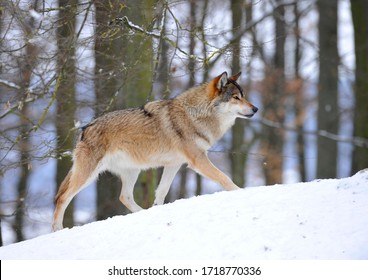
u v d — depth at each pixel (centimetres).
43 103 2489
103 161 1977
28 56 2114
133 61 2162
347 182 1485
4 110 2348
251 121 3834
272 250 1230
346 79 4503
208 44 2012
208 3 3061
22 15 1894
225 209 1434
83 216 3919
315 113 5038
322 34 4403
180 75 2238
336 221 1295
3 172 2105
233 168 3938
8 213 3206
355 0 3872
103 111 2191
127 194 2041
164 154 1970
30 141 2653
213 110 1956
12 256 1421
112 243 1380
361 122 3797
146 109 1978
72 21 2036
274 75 4403
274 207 1406
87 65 2273
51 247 1431
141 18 2177
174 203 1541
